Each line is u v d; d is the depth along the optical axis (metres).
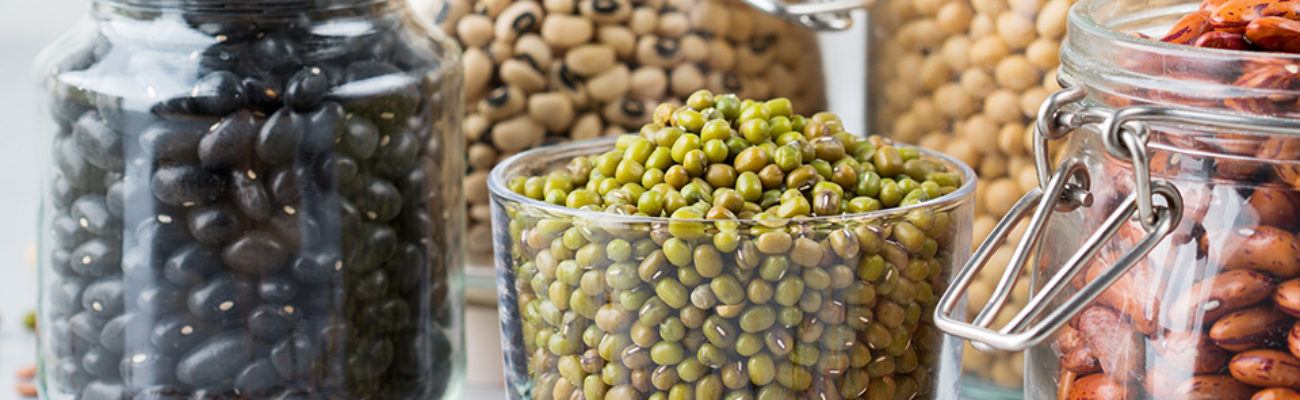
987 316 0.29
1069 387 0.30
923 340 0.31
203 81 0.33
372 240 0.35
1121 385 0.29
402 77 0.35
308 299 0.34
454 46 0.37
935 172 0.33
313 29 0.34
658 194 0.30
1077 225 0.30
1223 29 0.28
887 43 0.39
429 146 0.36
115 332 0.34
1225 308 0.28
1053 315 0.28
